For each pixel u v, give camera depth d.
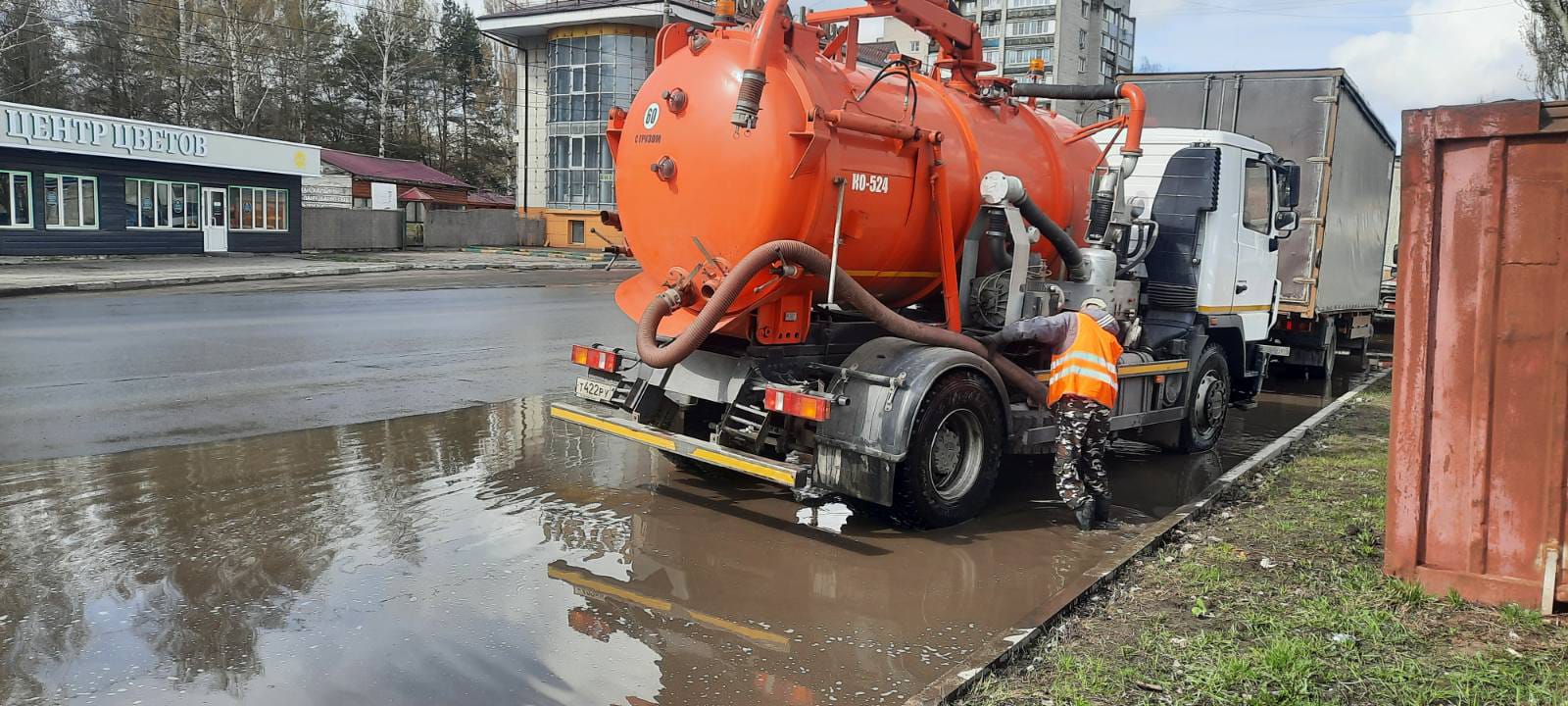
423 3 61.47
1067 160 7.71
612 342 14.09
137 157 27.55
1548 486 4.49
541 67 45.28
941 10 6.93
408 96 60.22
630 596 4.83
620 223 6.90
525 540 5.62
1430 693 3.71
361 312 16.92
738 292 5.68
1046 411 6.88
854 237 6.16
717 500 6.61
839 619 4.64
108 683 3.75
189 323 14.43
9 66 43.19
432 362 11.79
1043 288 6.99
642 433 6.22
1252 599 4.76
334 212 36.66
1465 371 4.65
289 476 6.77
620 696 3.78
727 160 5.89
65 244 26.59
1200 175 8.38
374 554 5.28
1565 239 4.37
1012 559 5.63
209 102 49.69
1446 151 4.58
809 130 5.65
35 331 12.99
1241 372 9.48
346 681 3.82
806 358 6.43
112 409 8.52
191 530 5.58
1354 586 4.88
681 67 6.25
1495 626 4.41
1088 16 99.12
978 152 6.89
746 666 4.09
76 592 4.62
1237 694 3.73
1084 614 4.63
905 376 5.76
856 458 5.84
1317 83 11.33
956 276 6.88
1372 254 14.70
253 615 4.43
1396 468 4.86
